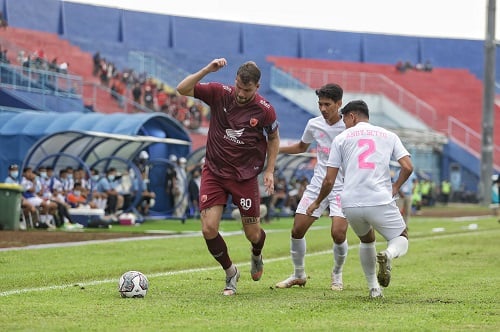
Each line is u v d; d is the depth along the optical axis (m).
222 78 72.25
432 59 82.19
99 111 56.72
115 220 30.20
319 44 78.56
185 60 70.25
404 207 30.45
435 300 11.23
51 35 62.31
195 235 24.44
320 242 22.62
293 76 73.56
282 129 67.12
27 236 22.97
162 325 8.81
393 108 73.06
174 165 33.75
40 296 11.20
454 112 77.94
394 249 10.69
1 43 56.47
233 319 9.30
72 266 15.24
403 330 8.63
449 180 70.81
